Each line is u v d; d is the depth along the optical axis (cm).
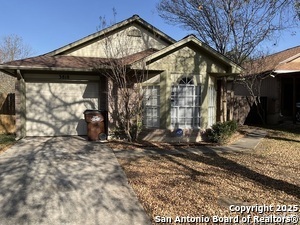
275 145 1070
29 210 465
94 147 985
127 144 1038
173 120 1128
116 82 1102
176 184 595
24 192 543
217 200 510
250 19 1908
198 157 859
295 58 2162
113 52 1280
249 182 611
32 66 1075
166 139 1111
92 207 479
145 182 607
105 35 1291
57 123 1234
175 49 1102
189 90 1134
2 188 564
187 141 1123
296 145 1071
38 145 1011
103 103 1237
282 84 2133
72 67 1110
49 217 441
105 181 613
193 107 1141
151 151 938
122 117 1111
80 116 1253
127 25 1364
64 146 998
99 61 1234
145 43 1392
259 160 820
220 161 806
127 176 650
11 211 461
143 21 1367
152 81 1121
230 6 1697
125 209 472
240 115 1847
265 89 2030
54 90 1226
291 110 2133
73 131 1249
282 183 605
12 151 908
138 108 1098
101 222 427
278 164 772
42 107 1217
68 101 1240
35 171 683
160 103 1113
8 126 1341
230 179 631
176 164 768
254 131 1470
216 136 1090
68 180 618
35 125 1216
